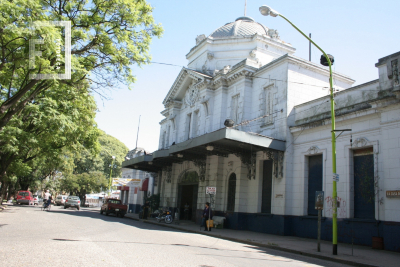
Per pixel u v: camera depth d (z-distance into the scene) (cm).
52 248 894
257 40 2955
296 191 1883
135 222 2442
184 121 3148
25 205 4800
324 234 1661
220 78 2577
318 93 2148
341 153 1648
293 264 927
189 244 1224
